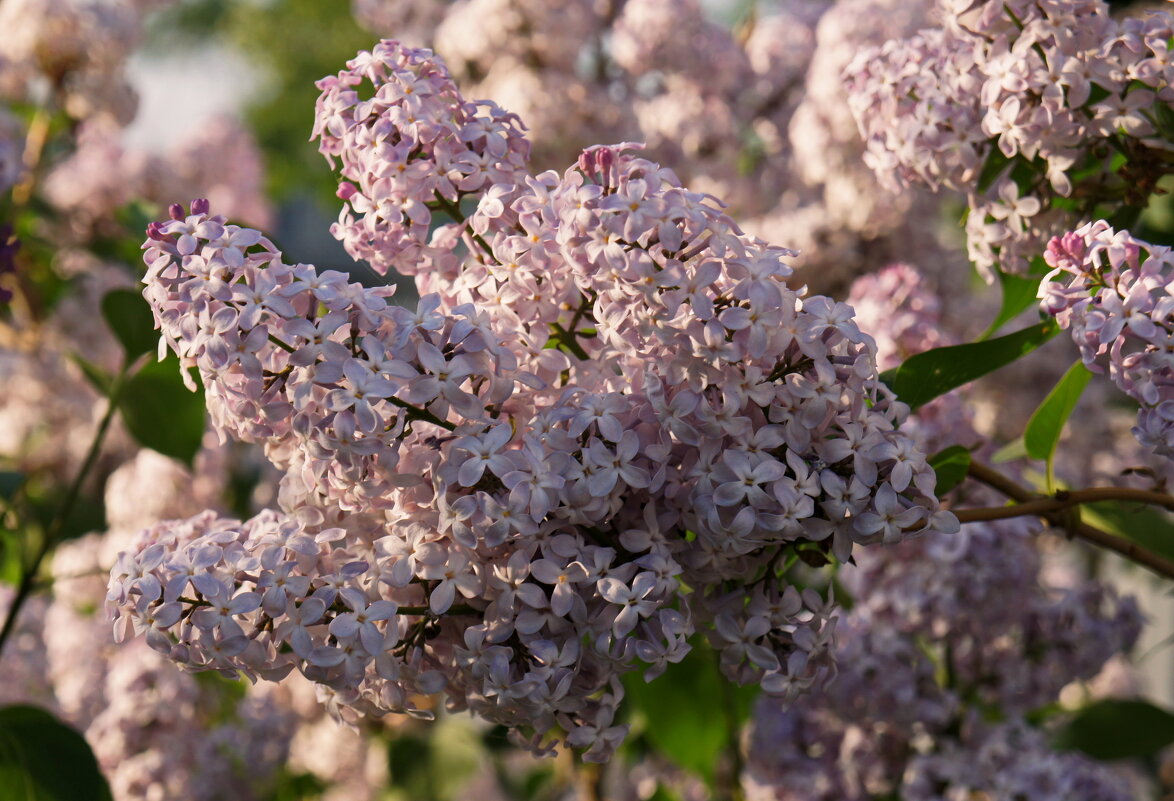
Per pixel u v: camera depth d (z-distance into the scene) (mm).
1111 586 1437
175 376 1405
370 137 1166
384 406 1103
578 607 1112
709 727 1434
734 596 1144
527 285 1139
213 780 1567
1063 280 1160
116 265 2205
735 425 1108
